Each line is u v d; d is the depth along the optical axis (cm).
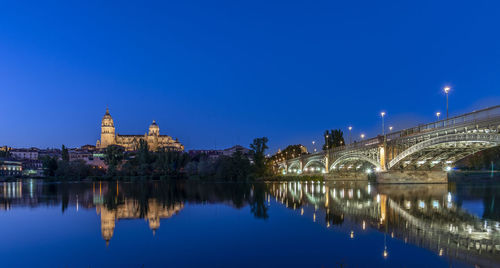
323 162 14075
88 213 4472
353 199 5634
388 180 8881
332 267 2098
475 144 6712
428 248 2423
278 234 2994
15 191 9325
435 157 8469
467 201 5116
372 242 2631
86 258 2391
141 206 5159
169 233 3122
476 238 2703
